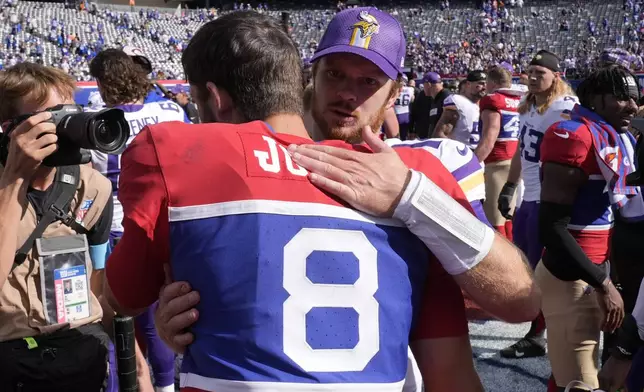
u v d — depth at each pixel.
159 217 1.17
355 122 1.47
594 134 2.58
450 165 1.63
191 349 1.17
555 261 2.60
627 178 2.59
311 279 1.14
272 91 1.29
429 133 8.69
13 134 1.75
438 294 1.32
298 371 1.10
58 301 2.16
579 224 2.69
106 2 49.81
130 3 47.47
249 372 1.09
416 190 1.21
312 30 45.00
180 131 1.21
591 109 2.69
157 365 3.30
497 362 3.96
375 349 1.16
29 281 2.12
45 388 2.16
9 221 1.80
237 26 1.30
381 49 1.42
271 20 1.36
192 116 5.98
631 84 2.61
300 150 1.22
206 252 1.13
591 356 2.78
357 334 1.15
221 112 1.32
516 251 1.35
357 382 1.13
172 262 1.18
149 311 3.20
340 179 1.19
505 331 4.43
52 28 38.41
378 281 1.19
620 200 2.75
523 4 44.31
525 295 1.31
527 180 4.24
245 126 1.23
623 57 3.63
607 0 41.66
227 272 1.12
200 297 1.15
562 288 2.76
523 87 5.68
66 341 2.18
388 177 1.21
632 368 2.68
